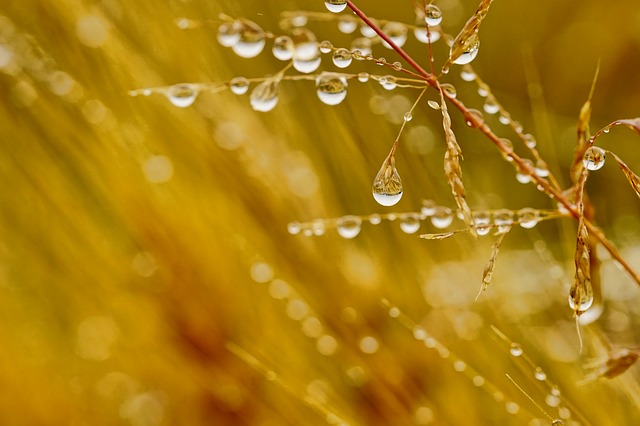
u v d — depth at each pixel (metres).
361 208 0.31
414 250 0.31
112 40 0.30
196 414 0.31
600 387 0.28
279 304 0.30
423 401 0.29
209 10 0.31
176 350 0.30
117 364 0.31
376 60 0.25
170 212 0.30
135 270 0.31
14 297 0.32
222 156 0.30
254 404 0.30
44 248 0.31
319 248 0.30
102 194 0.31
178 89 0.26
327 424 0.29
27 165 0.31
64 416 0.31
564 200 0.26
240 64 0.31
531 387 0.28
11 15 0.31
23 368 0.31
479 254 0.31
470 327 0.30
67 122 0.31
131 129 0.30
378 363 0.30
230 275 0.30
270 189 0.30
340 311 0.30
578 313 0.25
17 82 0.31
